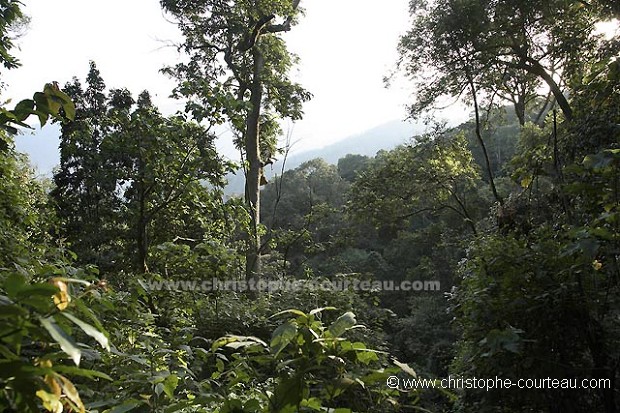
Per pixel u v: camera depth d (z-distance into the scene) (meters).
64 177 11.49
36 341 1.23
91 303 2.36
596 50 9.76
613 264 3.69
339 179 28.27
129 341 2.75
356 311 8.16
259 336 6.71
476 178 15.62
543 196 6.43
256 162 13.09
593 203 3.83
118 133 7.01
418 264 20.09
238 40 13.66
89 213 10.66
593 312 4.01
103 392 2.07
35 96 1.65
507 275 4.11
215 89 7.15
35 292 1.01
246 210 8.16
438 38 11.66
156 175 6.89
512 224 6.39
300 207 25.44
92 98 15.23
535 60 11.10
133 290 3.70
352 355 1.50
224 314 6.46
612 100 5.38
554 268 4.08
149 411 1.76
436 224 16.83
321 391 1.63
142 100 15.65
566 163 6.09
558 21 10.95
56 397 1.02
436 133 14.69
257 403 1.49
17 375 0.93
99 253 10.33
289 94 14.38
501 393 4.16
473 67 12.07
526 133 11.98
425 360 13.89
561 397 4.02
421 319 15.50
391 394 1.78
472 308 4.20
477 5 10.78
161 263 6.70
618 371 4.01
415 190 15.05
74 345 0.92
